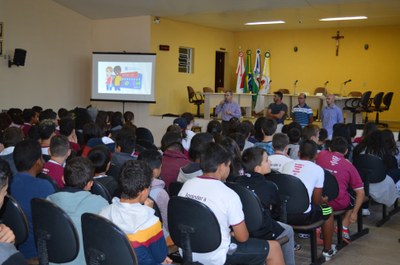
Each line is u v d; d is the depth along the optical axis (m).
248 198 2.69
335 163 3.89
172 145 3.68
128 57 10.46
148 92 10.41
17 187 2.54
